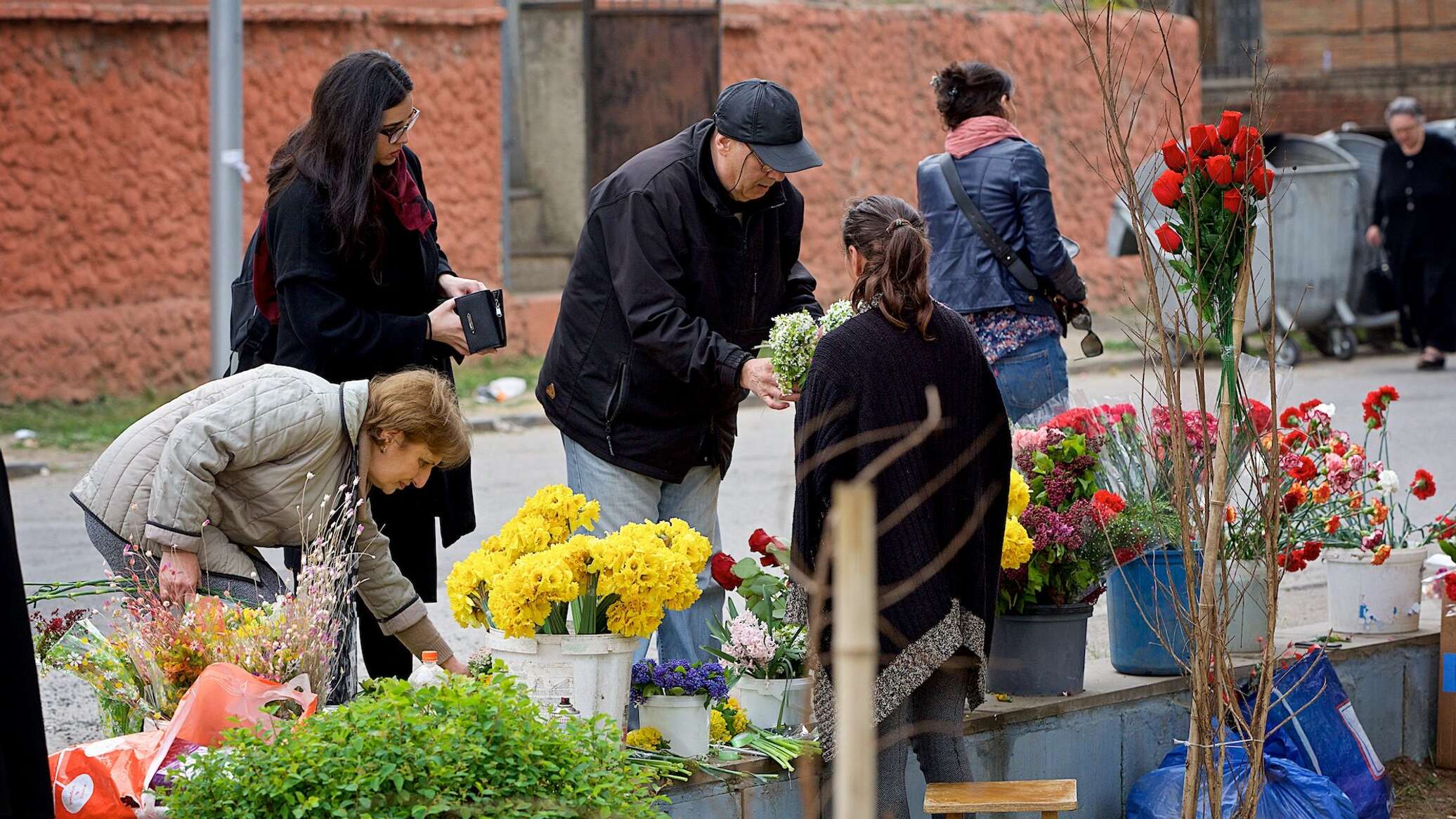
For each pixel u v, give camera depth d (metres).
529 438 19.48
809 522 6.32
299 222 7.15
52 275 19.94
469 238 23.22
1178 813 7.21
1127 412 7.71
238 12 14.39
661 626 7.86
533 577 6.06
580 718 6.14
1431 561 9.16
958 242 10.11
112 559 6.42
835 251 26.16
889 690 6.18
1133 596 7.16
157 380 20.72
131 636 5.99
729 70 24.50
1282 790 7.10
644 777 5.56
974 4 28.41
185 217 20.97
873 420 6.20
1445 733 8.98
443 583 12.33
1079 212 28.48
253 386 6.31
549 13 25.25
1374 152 24.56
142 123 20.48
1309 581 12.50
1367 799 7.79
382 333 7.21
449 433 6.54
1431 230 22.69
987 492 6.51
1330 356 25.06
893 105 26.66
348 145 7.05
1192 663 6.29
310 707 5.65
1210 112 31.69
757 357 7.59
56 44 19.73
